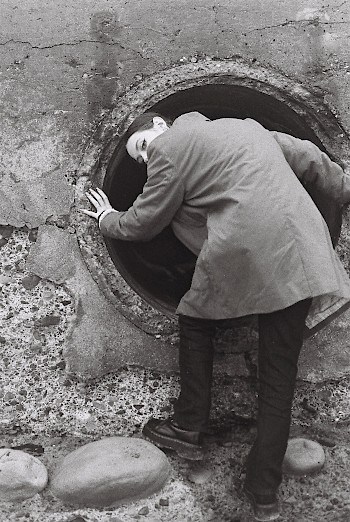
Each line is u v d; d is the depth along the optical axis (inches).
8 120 117.5
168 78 118.6
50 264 118.2
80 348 117.8
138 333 118.8
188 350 108.3
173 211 103.0
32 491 107.7
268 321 99.8
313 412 119.0
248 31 119.0
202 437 109.8
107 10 118.3
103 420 117.5
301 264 94.2
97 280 118.5
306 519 108.3
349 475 113.1
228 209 96.6
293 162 104.3
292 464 111.7
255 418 118.6
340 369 118.7
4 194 117.7
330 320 111.0
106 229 110.3
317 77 119.4
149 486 108.0
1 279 118.6
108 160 119.6
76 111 117.8
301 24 119.3
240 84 120.6
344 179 106.0
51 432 116.8
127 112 118.2
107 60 118.0
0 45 117.9
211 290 101.1
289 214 94.8
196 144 98.7
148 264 137.9
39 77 117.5
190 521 107.8
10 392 117.3
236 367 119.3
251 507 109.1
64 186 118.0
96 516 107.2
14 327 118.3
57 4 118.2
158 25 118.5
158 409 118.3
